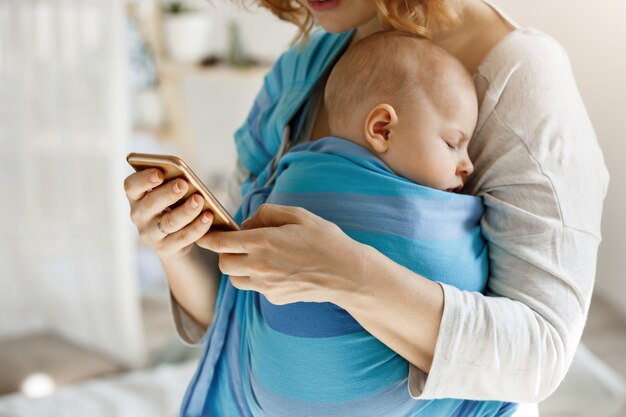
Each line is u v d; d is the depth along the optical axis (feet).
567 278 2.80
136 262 12.11
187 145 11.92
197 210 2.65
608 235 9.36
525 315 2.76
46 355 8.61
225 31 12.92
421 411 3.02
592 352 8.95
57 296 9.18
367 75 3.03
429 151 2.92
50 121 8.69
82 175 8.82
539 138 2.86
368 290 2.61
